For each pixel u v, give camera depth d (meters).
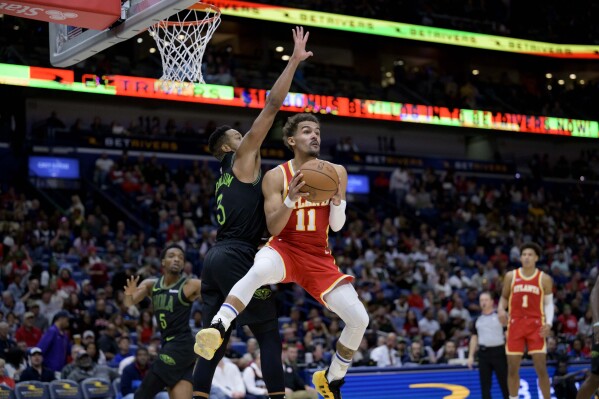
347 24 27.92
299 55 5.32
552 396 12.88
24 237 18.33
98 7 6.61
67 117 25.97
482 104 30.61
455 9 31.11
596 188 32.66
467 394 12.55
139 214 22.25
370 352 14.54
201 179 24.20
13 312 13.96
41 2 6.34
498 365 11.23
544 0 33.41
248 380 11.92
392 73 33.88
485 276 21.69
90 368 11.93
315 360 13.90
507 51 31.47
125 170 23.36
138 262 18.47
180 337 7.91
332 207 5.32
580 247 27.14
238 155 5.53
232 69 26.48
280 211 5.11
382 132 31.38
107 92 22.38
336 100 26.08
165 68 7.40
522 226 27.50
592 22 33.44
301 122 5.47
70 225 19.89
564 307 19.78
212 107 26.28
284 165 5.48
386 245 22.94
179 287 7.93
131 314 15.59
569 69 34.75
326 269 5.32
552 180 32.06
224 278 5.51
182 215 22.33
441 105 28.78
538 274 10.04
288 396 11.71
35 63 22.38
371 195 27.97
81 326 14.05
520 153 33.88
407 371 12.25
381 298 18.56
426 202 27.47
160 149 25.41
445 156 32.62
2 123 23.89
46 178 23.02
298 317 17.02
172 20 7.76
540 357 10.00
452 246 23.86
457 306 18.62
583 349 17.11
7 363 11.97
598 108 32.72
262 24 27.20
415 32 29.44
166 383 7.89
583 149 34.94
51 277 16.27
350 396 11.84
